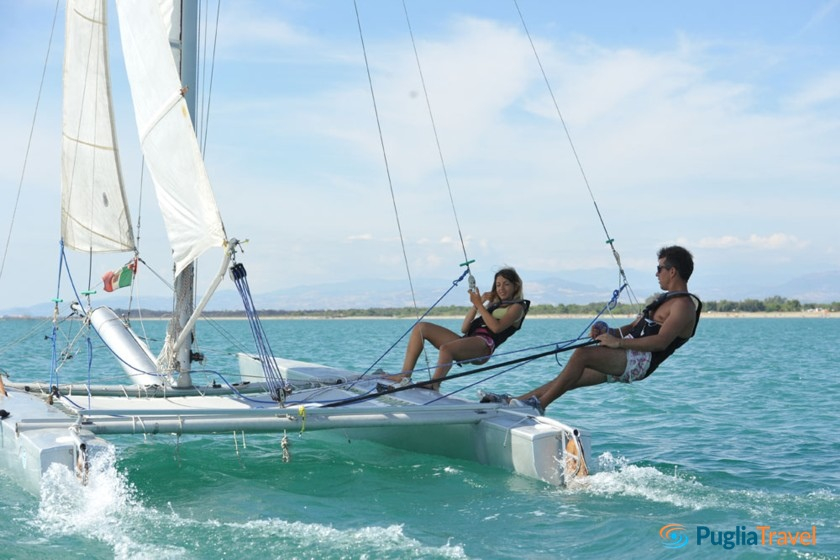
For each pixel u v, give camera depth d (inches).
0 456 197.3
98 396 257.1
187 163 227.9
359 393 253.1
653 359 215.8
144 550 139.6
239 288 222.7
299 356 784.3
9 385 254.2
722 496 178.9
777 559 135.4
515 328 247.0
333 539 145.6
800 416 331.3
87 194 280.7
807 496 179.8
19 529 151.5
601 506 170.1
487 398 222.8
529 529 153.9
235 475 201.8
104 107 274.5
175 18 265.3
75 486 164.7
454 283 249.1
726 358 764.0
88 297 278.4
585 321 3986.2
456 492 183.0
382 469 207.8
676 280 216.8
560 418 324.8
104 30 272.7
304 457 225.6
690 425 305.0
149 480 195.8
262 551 139.0
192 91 268.4
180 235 237.5
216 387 273.1
